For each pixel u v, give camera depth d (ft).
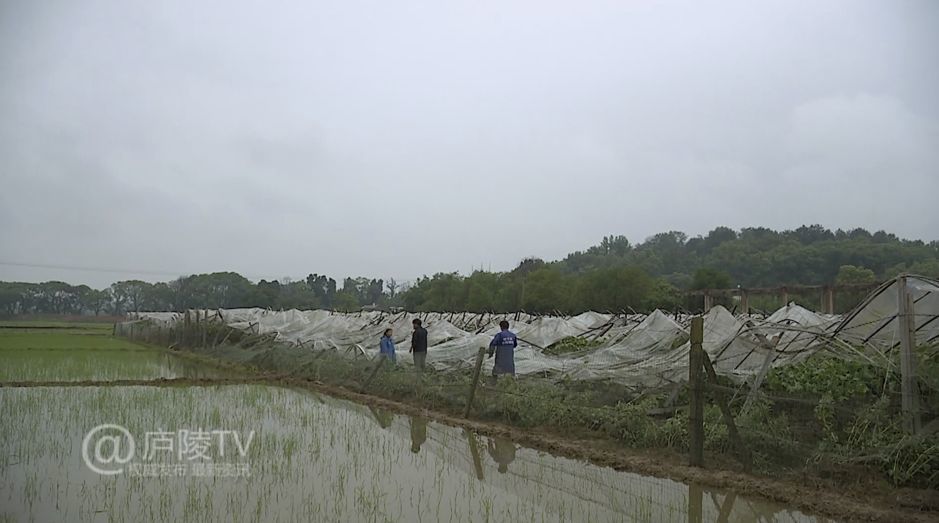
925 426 29.25
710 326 49.29
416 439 41.24
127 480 29.76
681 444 35.76
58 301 360.69
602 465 34.53
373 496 27.96
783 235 297.53
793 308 64.34
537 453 37.63
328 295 375.66
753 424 33.63
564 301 189.67
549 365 55.16
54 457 33.99
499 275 244.83
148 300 369.91
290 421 46.68
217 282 337.31
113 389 62.90
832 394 33.76
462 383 53.16
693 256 344.49
